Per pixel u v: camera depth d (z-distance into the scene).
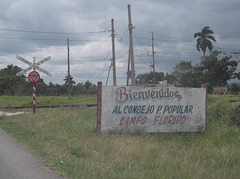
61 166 6.48
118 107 10.91
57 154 7.57
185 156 7.98
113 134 10.21
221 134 11.03
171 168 6.82
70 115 15.27
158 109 11.32
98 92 10.82
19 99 39.12
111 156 7.54
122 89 10.98
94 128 11.66
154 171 6.44
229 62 48.84
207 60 49.47
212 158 8.22
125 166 6.70
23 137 10.01
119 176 5.88
